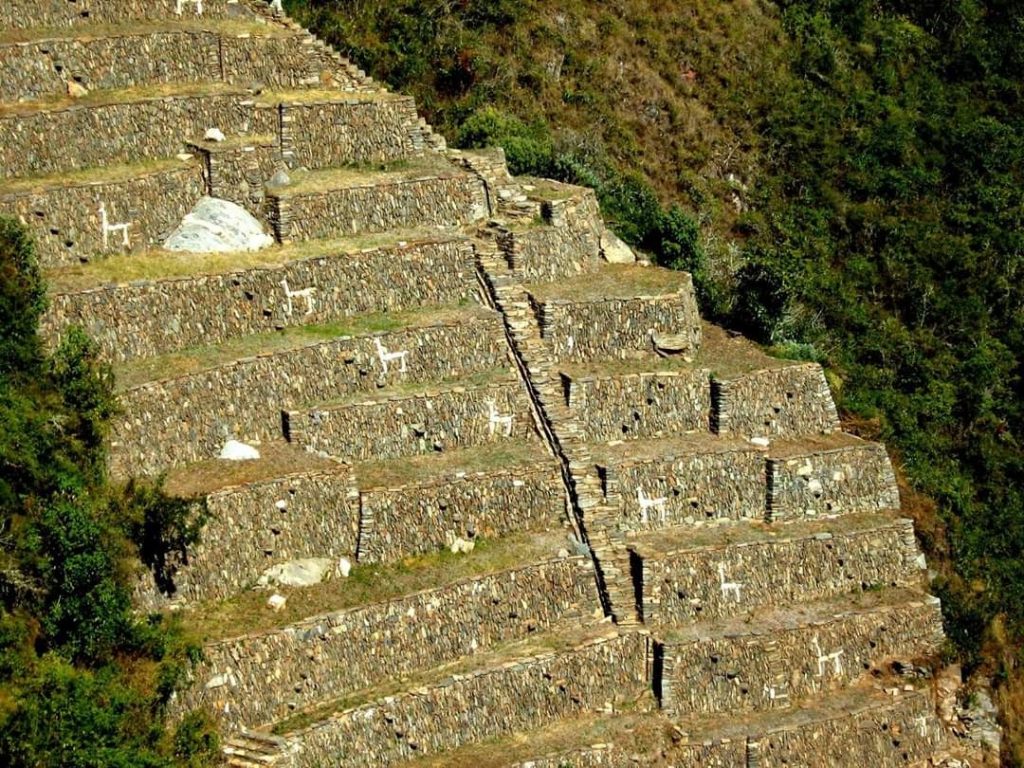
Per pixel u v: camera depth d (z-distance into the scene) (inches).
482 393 3161.9
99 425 2689.5
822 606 3243.1
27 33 3344.0
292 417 2979.8
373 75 4136.3
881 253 4318.4
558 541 3063.5
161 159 3307.1
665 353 3430.1
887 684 3223.4
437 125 4087.1
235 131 3398.1
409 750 2763.3
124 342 2965.1
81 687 2394.2
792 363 3501.5
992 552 3754.9
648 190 4069.9
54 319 2896.2
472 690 2832.2
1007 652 3511.3
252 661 2677.2
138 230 3161.9
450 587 2893.7
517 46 4276.6
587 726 2918.3
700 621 3117.6
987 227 4453.7
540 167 3917.3
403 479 2987.2
